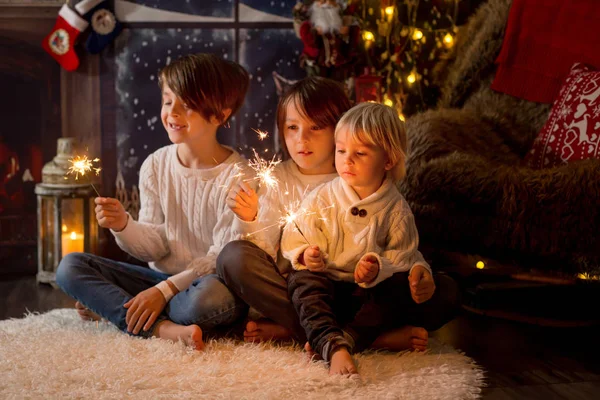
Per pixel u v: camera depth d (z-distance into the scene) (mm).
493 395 1427
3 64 2711
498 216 1967
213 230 1805
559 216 1855
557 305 2059
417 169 2182
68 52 2699
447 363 1552
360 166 1592
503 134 2539
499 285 2121
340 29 2682
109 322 1801
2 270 2689
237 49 2865
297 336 1621
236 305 1626
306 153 1757
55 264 2432
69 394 1279
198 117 1770
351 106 1814
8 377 1365
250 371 1427
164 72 1785
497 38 2676
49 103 2779
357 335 1562
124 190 2867
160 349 1534
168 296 1670
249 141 2910
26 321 1814
